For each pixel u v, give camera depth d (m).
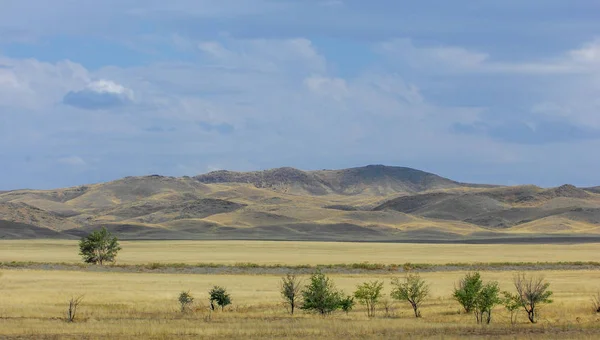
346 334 42.19
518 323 49.44
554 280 87.81
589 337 40.41
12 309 56.56
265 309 59.91
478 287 57.31
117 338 40.22
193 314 55.19
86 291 72.56
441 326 46.56
